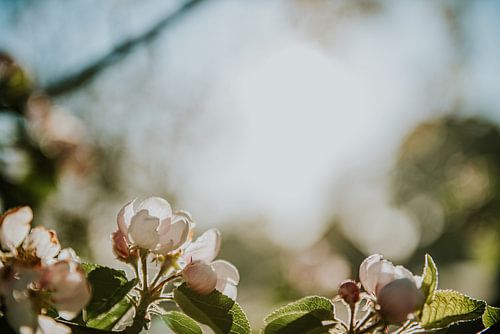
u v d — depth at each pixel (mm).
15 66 3529
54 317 1502
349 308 1606
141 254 1613
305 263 7094
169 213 1686
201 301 1596
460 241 15781
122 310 1561
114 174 6785
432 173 17141
